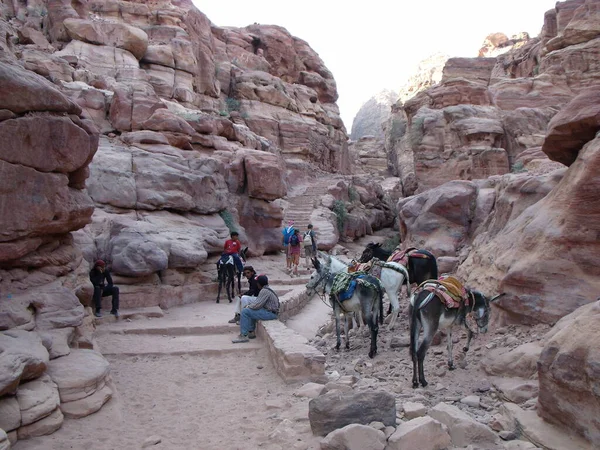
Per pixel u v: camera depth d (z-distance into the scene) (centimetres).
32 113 683
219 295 1385
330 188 3109
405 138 4903
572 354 506
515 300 834
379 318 1060
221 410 666
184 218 1519
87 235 1191
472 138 2880
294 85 4262
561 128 862
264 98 3725
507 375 719
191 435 584
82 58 2409
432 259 1059
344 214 2978
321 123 4294
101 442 553
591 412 482
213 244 1500
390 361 888
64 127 724
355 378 756
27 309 667
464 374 775
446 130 3000
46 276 733
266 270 1755
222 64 3656
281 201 2667
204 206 1599
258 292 1140
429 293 734
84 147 766
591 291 762
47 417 554
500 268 906
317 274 1034
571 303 770
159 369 838
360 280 941
